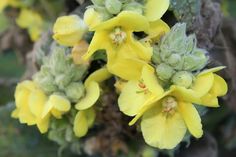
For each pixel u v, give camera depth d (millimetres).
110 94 197
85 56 174
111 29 174
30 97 189
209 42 199
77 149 220
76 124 190
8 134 243
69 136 202
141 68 175
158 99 170
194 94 168
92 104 185
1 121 240
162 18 191
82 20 184
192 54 176
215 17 201
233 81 233
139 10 175
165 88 176
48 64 192
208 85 172
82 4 198
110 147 219
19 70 317
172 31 174
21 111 193
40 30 262
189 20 191
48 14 264
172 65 173
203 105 182
